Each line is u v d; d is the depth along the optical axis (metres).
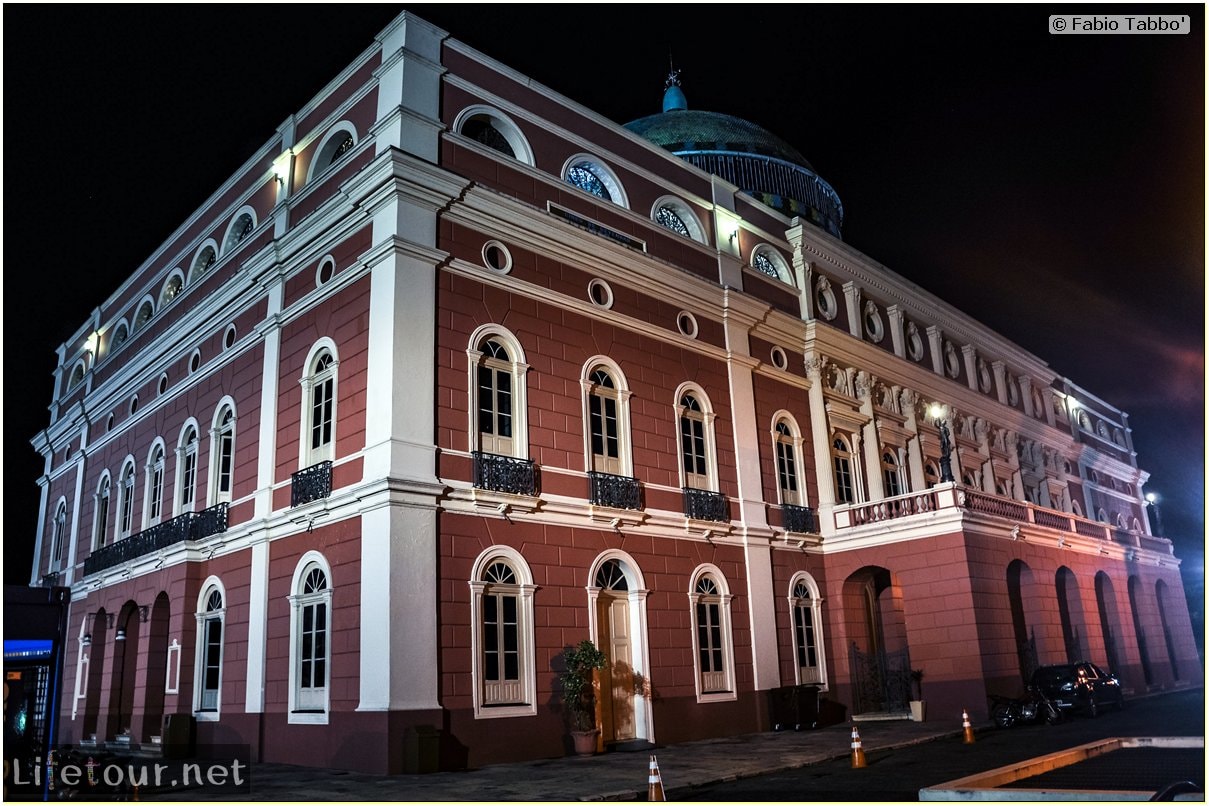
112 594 20.11
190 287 19.98
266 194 18.44
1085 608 22.86
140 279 24.03
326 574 13.87
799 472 20.55
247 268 17.41
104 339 25.67
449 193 14.71
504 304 15.30
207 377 18.69
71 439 25.86
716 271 19.86
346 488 13.76
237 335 17.95
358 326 14.45
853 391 22.67
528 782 11.09
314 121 17.48
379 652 12.41
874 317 24.34
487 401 14.77
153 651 17.86
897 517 19.61
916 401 24.91
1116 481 37.66
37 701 10.11
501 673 13.66
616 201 18.22
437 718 12.52
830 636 19.97
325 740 13.08
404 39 15.24
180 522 17.73
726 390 19.23
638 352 17.45
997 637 18.41
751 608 18.05
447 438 13.95
